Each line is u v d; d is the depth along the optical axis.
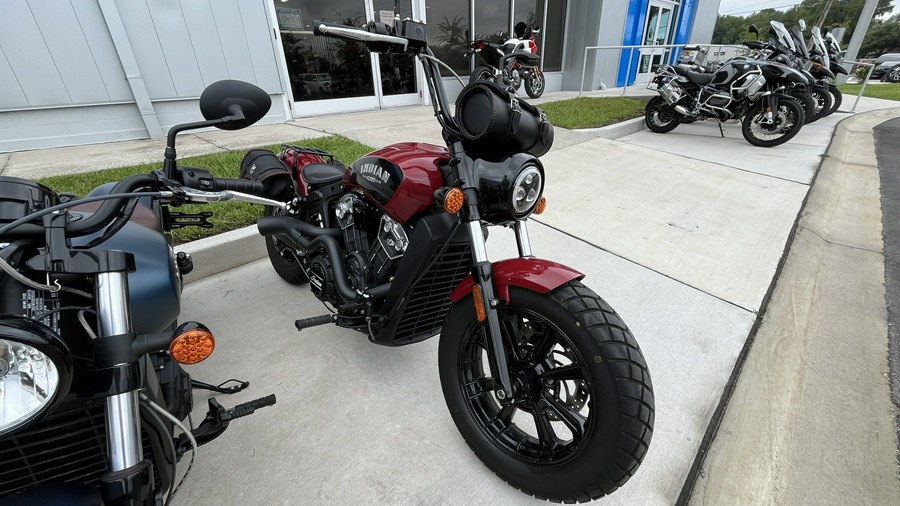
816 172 5.21
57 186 3.48
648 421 1.21
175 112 5.62
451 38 8.66
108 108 5.18
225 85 1.32
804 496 1.52
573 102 8.98
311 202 2.16
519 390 1.42
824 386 2.00
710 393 1.96
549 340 1.44
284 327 2.38
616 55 12.16
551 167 5.15
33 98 4.69
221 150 4.69
